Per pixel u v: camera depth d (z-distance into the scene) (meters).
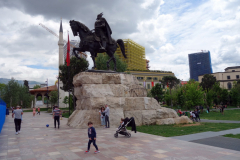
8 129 12.62
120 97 12.95
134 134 9.34
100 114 11.54
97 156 5.57
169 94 52.25
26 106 68.25
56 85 59.75
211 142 7.40
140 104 13.55
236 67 77.62
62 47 58.31
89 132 6.02
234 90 50.97
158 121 13.55
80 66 32.28
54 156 5.64
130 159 5.25
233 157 5.34
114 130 10.52
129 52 79.25
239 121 17.66
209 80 63.88
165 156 5.48
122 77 13.66
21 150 6.43
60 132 10.30
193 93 32.19
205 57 175.75
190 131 10.15
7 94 50.62
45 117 27.20
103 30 13.73
